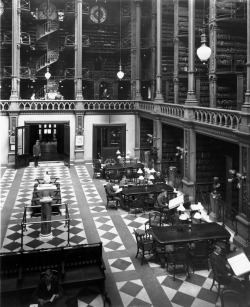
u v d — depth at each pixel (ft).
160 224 40.24
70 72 91.97
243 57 56.03
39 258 29.04
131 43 82.58
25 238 39.32
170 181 60.18
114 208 49.49
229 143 53.42
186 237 32.07
